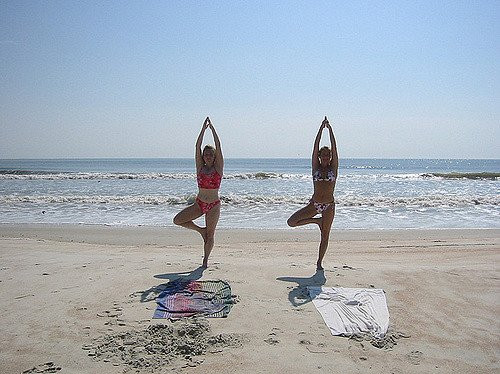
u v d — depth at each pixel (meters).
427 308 5.73
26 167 80.38
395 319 5.37
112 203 19.83
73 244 10.48
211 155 7.59
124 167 78.75
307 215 7.64
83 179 36.47
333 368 4.12
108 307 5.59
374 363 4.26
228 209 18.31
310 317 5.33
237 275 7.06
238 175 40.12
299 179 37.41
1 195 22.98
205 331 4.86
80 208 18.34
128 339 4.66
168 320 5.18
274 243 10.97
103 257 8.55
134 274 7.07
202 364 4.16
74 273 7.15
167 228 13.27
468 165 111.38
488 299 6.09
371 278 7.00
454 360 4.38
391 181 36.69
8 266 7.66
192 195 21.95
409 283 6.76
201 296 5.95
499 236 12.22
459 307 5.79
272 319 5.25
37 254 8.87
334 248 10.23
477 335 4.96
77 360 4.22
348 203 19.55
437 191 27.50
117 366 4.11
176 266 7.65
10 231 12.62
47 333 4.82
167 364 4.16
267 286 6.48
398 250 10.02
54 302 5.76
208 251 7.68
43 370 4.04
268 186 30.45
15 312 5.43
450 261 8.69
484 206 19.09
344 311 5.51
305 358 4.31
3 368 4.08
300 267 7.71
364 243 10.99
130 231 12.72
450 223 14.95
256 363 4.19
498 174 40.66
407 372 4.11
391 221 15.30
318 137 7.53
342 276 7.10
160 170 65.12
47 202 20.11
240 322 5.15
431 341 4.79
